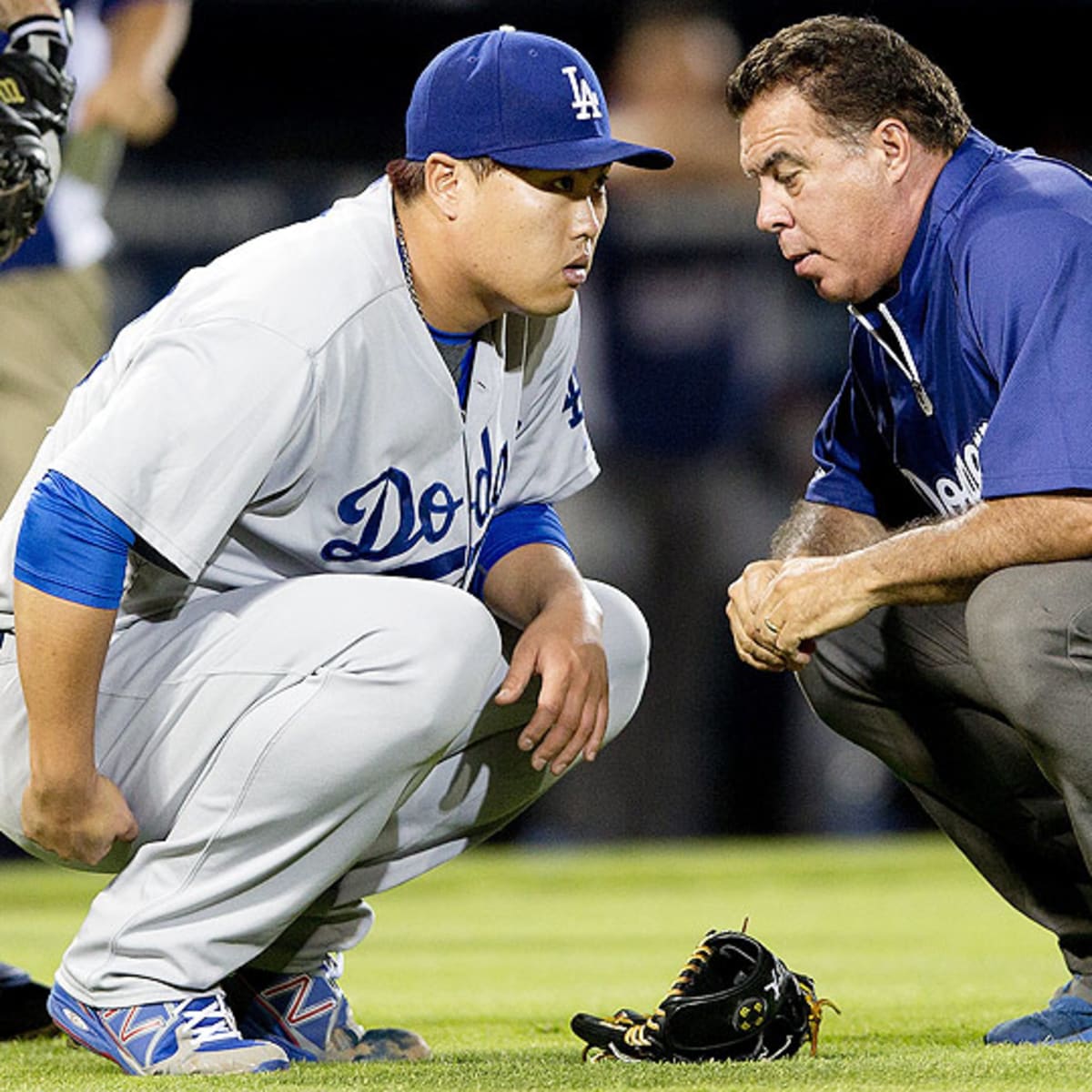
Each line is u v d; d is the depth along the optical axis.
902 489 10.35
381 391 8.52
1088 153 35.59
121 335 8.88
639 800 30.88
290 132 36.09
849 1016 10.91
